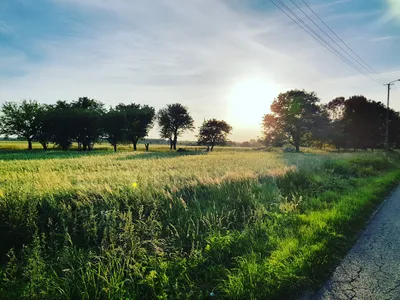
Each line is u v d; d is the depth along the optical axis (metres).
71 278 4.21
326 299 4.00
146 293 3.98
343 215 7.84
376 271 4.87
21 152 50.84
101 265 4.52
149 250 5.45
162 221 6.82
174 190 8.97
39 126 71.25
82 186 8.59
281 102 72.88
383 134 67.50
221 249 5.37
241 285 4.03
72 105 83.69
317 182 13.70
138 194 8.05
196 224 6.72
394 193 12.66
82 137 70.19
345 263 5.21
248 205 8.37
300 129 70.38
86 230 5.96
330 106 81.81
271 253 5.25
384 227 7.43
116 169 17.34
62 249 5.11
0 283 4.28
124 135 72.94
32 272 4.09
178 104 93.31
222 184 10.34
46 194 7.66
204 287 4.29
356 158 26.83
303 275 4.50
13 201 6.75
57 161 24.64
